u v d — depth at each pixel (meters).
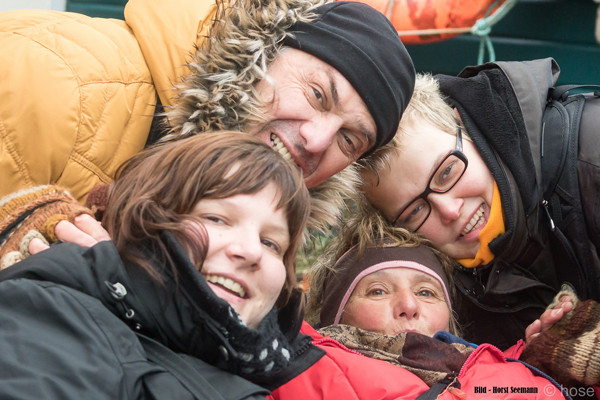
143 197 0.71
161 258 0.69
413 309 1.01
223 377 0.68
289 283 0.77
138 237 0.70
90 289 0.67
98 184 0.92
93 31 0.96
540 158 1.07
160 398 0.63
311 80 0.89
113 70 0.94
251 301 0.72
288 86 0.90
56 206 0.79
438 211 1.07
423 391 0.88
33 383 0.58
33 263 0.67
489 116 1.07
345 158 0.95
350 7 0.94
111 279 0.67
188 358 0.69
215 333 0.67
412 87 0.97
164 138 0.92
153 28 0.98
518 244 1.07
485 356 0.95
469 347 0.96
